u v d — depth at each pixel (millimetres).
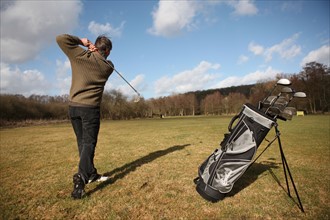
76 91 3479
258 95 70500
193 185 3980
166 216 2936
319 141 8805
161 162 5621
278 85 3268
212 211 3047
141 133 13906
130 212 3045
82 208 3166
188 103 92250
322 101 58406
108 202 3328
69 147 8852
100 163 5711
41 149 8445
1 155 7289
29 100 66188
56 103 70562
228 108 85125
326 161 5590
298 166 5117
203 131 14008
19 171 5223
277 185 3932
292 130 13070
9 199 3545
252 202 3289
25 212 3105
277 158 5938
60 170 5223
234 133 3303
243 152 3244
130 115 73312
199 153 6668
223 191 3252
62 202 3367
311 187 3840
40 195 3682
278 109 3205
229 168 3275
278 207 3139
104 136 12703
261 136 3236
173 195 3561
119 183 4102
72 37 3309
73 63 3445
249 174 4496
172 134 12539
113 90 74062
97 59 3498
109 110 70875
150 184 4051
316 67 59469
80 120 3627
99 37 3715
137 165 5379
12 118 56188
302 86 59156
